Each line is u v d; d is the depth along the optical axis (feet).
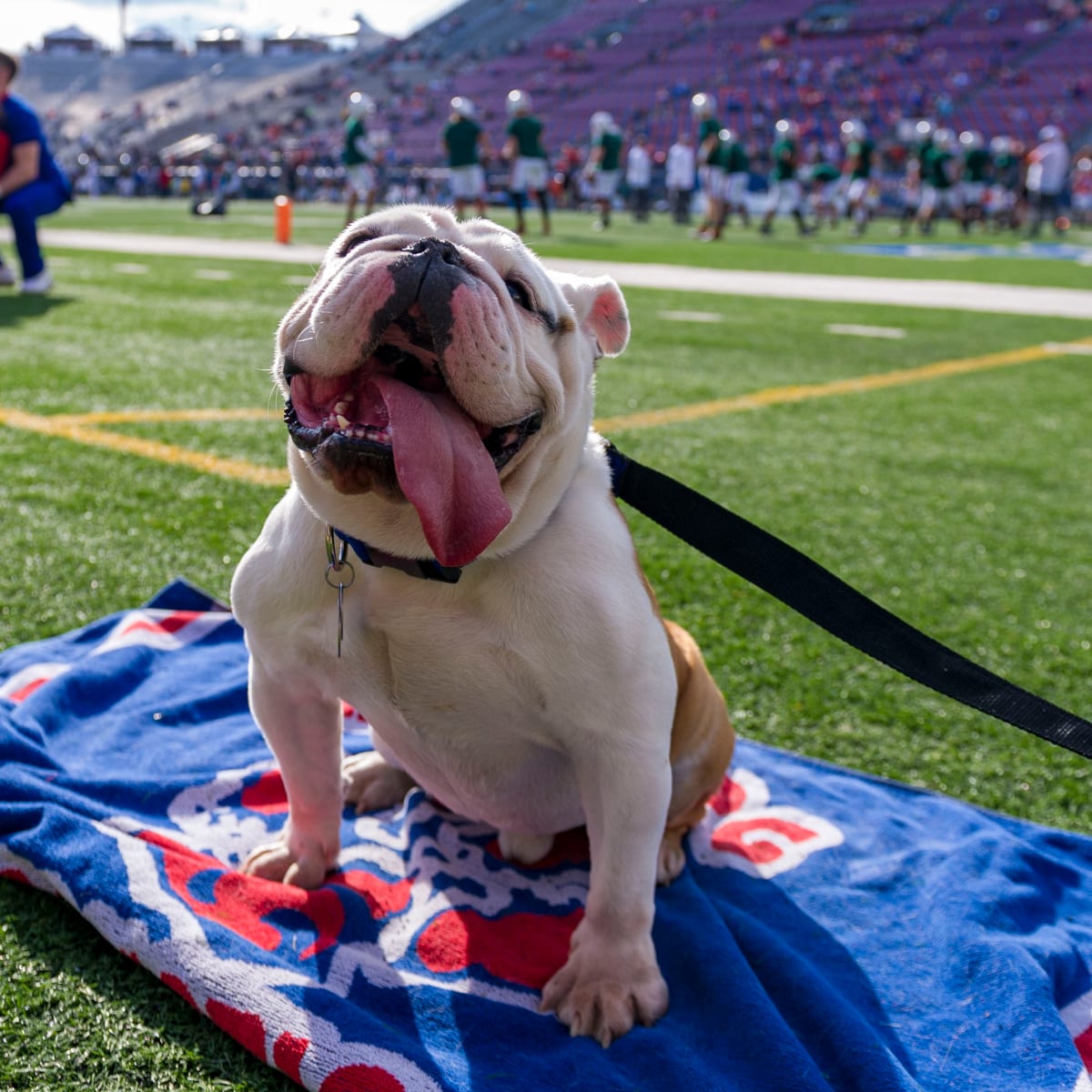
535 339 5.88
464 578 5.86
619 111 149.59
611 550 6.13
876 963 6.91
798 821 8.43
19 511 13.12
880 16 158.92
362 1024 5.73
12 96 30.81
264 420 17.97
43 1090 5.22
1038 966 6.66
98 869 6.57
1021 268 56.95
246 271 40.75
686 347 28.09
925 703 10.34
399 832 8.14
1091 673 10.87
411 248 5.34
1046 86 135.44
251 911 6.68
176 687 9.82
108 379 20.59
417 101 172.55
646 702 6.00
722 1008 6.24
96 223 70.18
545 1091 5.56
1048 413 22.40
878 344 30.17
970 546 14.28
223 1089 5.40
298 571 6.13
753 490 15.88
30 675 9.51
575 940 6.45
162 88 249.34
